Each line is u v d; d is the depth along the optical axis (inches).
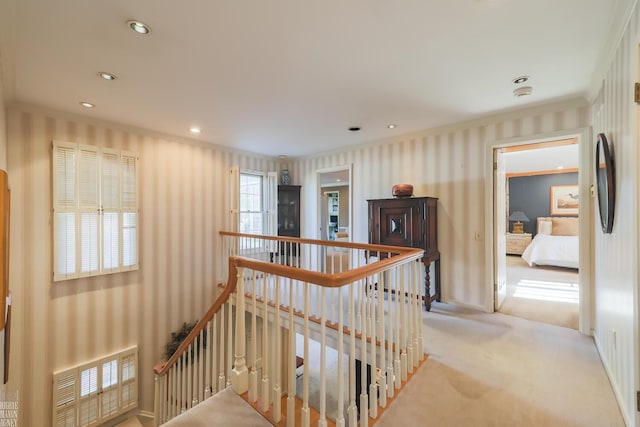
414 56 82.4
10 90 101.4
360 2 60.7
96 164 134.7
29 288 118.0
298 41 75.0
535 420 65.9
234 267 75.0
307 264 217.0
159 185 158.1
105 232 137.6
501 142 130.7
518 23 67.9
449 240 147.3
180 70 89.4
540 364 89.5
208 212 180.1
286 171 219.5
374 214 155.1
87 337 133.6
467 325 120.3
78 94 106.5
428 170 153.9
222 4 60.9
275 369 64.5
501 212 148.6
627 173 65.7
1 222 62.0
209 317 85.2
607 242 86.9
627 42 64.2
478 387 77.7
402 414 67.8
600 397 73.7
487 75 93.4
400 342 86.5
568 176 295.4
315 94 107.7
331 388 151.6
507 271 232.2
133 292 148.3
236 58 82.8
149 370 153.5
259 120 136.9
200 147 176.6
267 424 63.8
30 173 117.4
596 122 102.4
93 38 72.4
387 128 150.0
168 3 60.5
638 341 59.1
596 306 105.7
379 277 70.3
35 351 119.7
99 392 136.0
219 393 73.1
